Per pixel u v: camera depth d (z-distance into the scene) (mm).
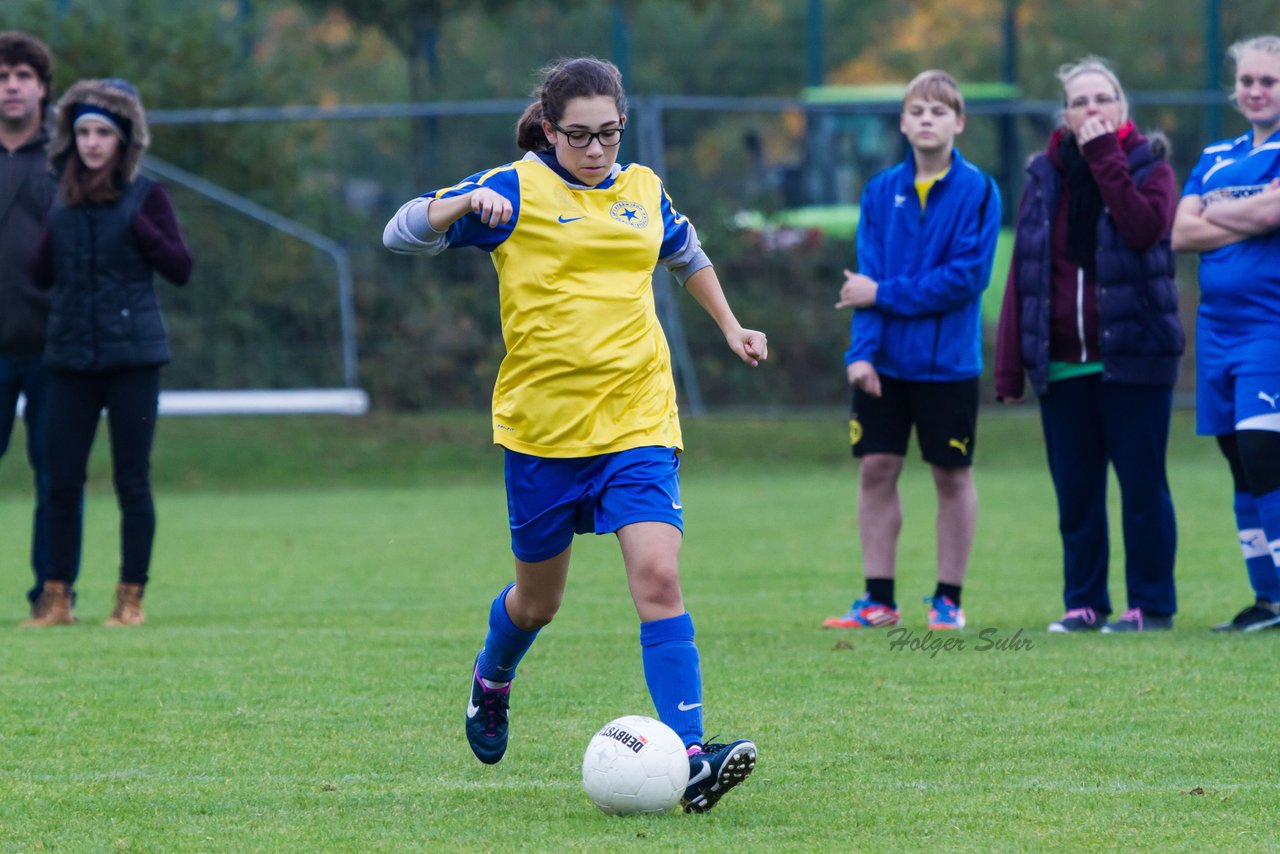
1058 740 17969
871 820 14695
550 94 15820
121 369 27828
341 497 57406
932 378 26594
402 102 119500
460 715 19969
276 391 63750
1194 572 34844
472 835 14328
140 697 21156
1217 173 25734
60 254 27312
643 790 14844
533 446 15969
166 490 60562
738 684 21594
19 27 71562
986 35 125875
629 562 15633
